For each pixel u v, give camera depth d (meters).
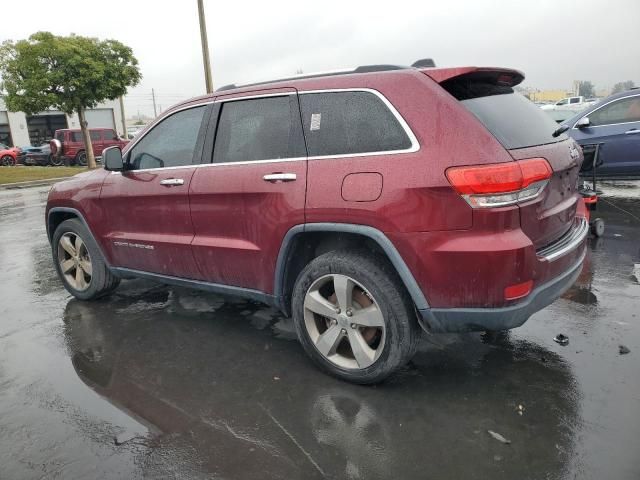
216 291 3.67
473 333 3.59
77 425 2.70
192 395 2.96
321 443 2.48
